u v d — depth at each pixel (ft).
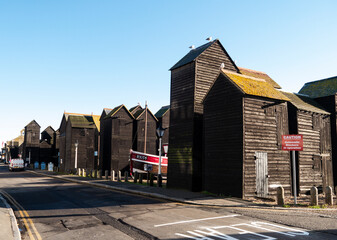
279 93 59.31
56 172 142.00
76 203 44.55
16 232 27.02
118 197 51.16
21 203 45.55
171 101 70.08
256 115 53.83
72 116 157.58
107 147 145.79
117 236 26.20
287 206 41.24
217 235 26.18
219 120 56.65
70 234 27.14
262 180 52.95
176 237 25.64
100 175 95.30
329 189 44.86
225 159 54.19
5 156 356.38
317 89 86.94
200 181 61.11
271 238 25.23
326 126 75.77
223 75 56.65
